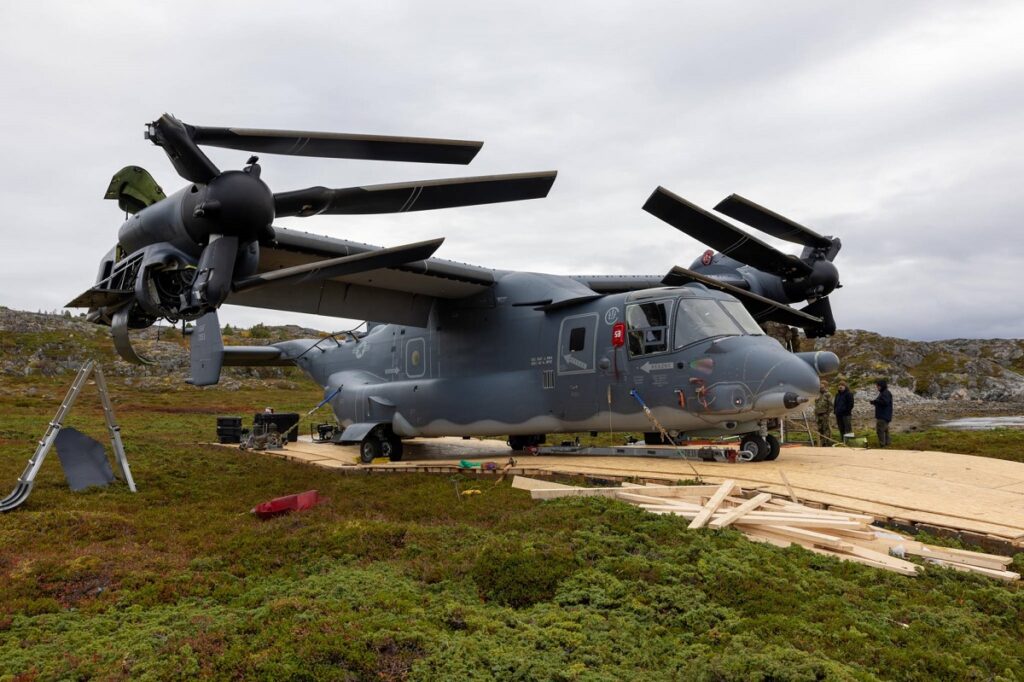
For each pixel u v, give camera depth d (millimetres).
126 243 10062
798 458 11172
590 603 5449
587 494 8484
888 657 4445
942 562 6297
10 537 7277
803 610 5168
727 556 6176
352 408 15594
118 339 10469
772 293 14594
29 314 62531
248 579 6172
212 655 4426
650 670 4395
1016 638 5000
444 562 6426
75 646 4684
